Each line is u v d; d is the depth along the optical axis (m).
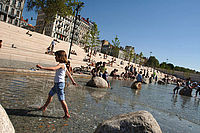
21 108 3.13
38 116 2.87
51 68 2.78
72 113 3.36
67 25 75.62
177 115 4.78
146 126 1.92
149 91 11.37
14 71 7.43
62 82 3.05
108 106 4.52
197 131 3.46
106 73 9.70
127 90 9.72
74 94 5.58
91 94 6.13
